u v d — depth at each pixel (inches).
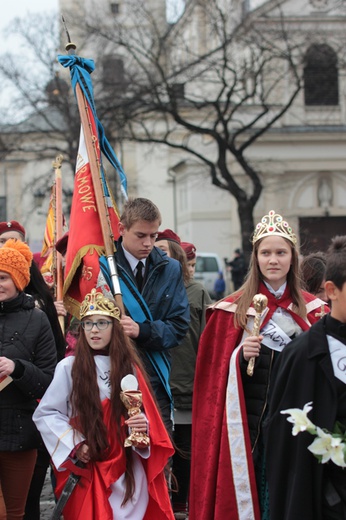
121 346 195.6
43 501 303.3
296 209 1706.4
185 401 279.3
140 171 1846.7
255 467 194.7
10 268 211.8
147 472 193.3
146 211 228.2
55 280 313.4
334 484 142.5
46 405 194.2
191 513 202.4
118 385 192.7
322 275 255.4
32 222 1835.6
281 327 198.4
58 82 1237.7
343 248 146.7
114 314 196.9
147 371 229.3
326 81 1692.9
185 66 1160.8
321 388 144.6
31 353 213.3
